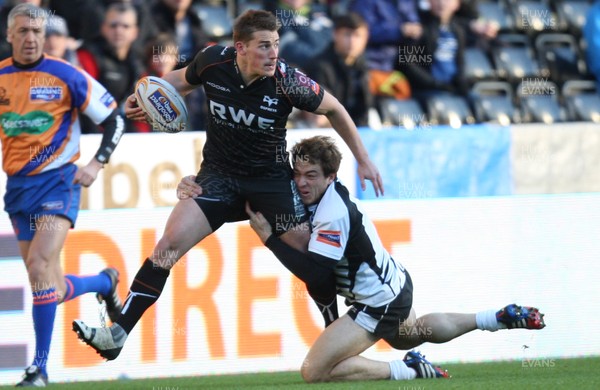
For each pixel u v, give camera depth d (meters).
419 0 31.44
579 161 24.66
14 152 19.09
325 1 32.09
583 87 33.91
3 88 18.94
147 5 28.03
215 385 18.55
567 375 18.75
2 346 21.81
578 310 24.06
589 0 36.94
